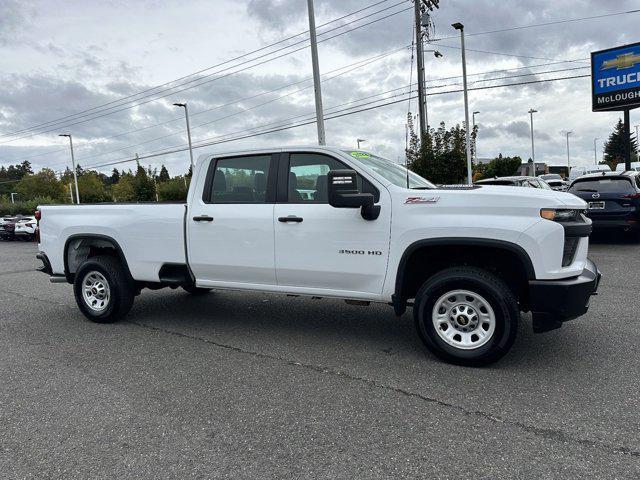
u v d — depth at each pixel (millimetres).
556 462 2785
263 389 3918
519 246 3949
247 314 6301
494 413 3389
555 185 31047
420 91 22297
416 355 4582
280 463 2865
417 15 21953
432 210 4223
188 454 2988
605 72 18797
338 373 4203
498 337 4051
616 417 3281
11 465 2916
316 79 16875
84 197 70938
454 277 4137
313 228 4672
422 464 2809
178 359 4684
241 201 5117
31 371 4465
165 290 7945
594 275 4219
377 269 4465
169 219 5449
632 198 10609
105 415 3531
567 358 4363
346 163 4641
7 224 23562
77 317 6500
